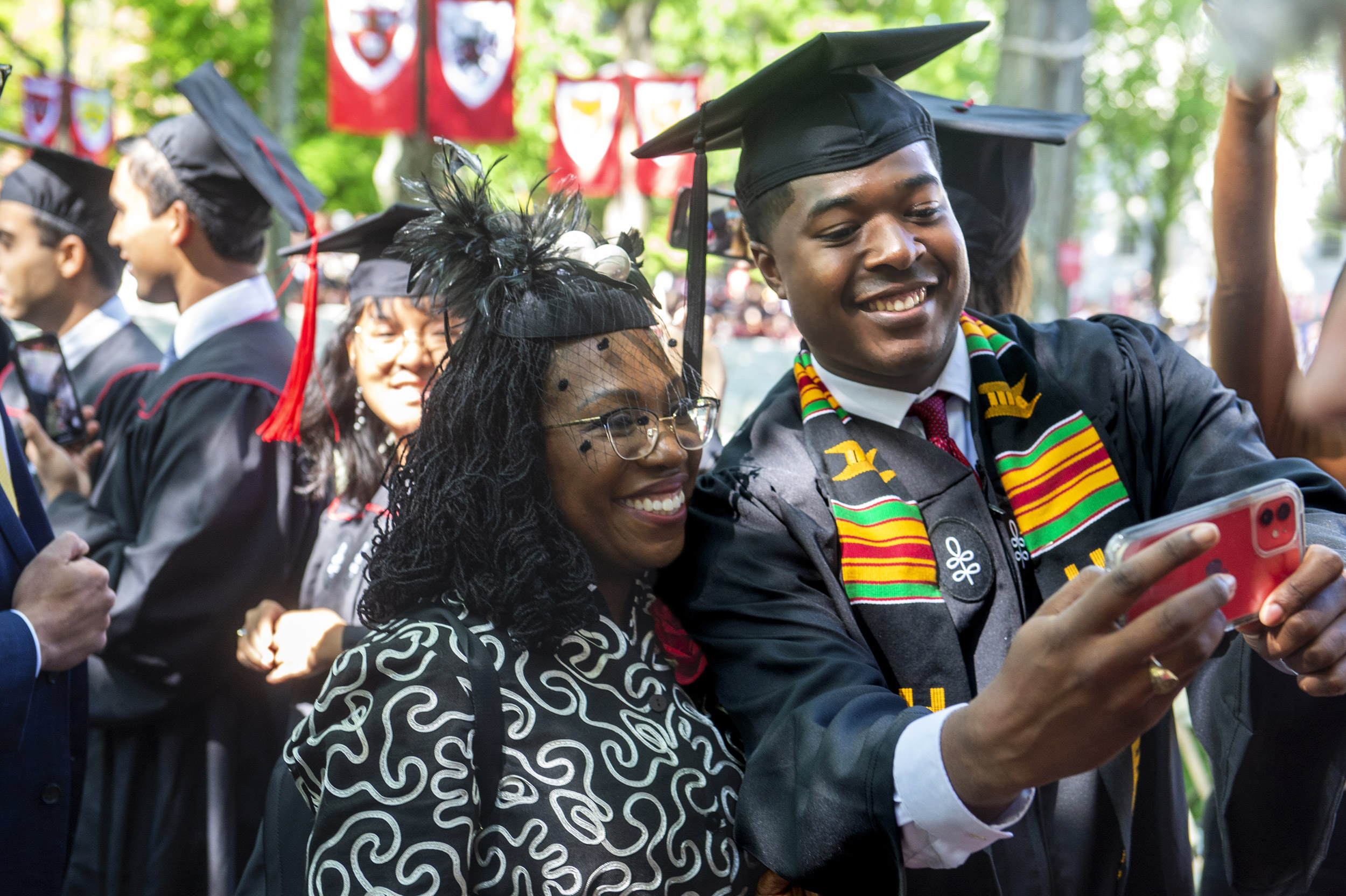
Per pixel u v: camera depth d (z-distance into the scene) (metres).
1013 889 1.48
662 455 1.45
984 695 1.10
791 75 1.48
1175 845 1.60
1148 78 20.50
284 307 5.60
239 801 2.72
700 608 1.54
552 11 14.85
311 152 12.52
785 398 1.69
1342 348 0.80
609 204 13.81
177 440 2.63
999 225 2.16
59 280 3.30
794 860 1.28
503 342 1.45
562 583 1.43
